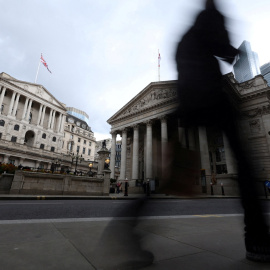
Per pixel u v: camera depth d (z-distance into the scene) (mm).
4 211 6750
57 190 16562
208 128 1659
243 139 1718
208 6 1507
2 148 42219
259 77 32750
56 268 1861
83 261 2025
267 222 1945
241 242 2865
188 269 1801
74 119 85688
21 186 15078
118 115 46375
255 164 1810
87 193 18094
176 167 1632
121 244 2100
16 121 51531
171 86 1721
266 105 30797
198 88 1559
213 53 1538
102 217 5898
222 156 33219
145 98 40219
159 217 5633
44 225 4141
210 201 15477
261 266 1865
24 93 54625
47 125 61406
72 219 5074
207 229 3926
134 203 1978
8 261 2037
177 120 1657
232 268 1817
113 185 31953
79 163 56125
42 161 49031
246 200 1926
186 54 1604
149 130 36406
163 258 2115
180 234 3389
